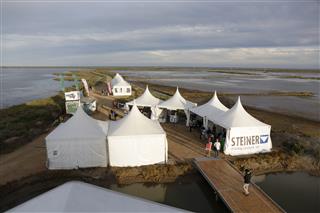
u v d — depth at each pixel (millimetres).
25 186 9766
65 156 11242
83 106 22406
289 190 10648
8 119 20484
